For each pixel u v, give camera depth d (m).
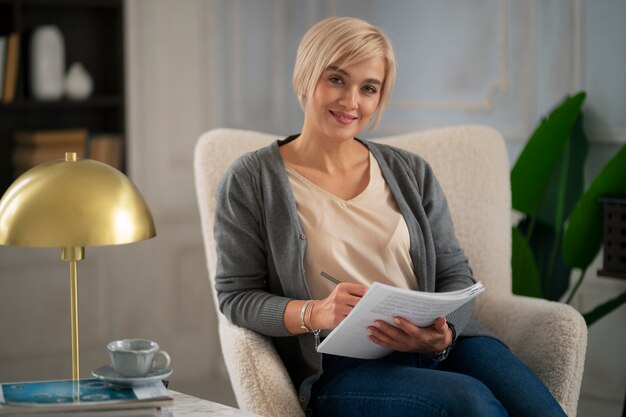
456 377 2.09
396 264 2.43
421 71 4.26
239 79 4.81
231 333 2.38
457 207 2.81
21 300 4.30
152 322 4.68
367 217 2.43
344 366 2.31
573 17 3.63
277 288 2.44
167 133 4.66
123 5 4.51
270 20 4.85
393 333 2.14
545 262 3.68
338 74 2.38
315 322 2.24
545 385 2.43
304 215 2.41
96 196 1.87
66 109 4.64
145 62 4.58
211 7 4.71
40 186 1.86
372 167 2.51
